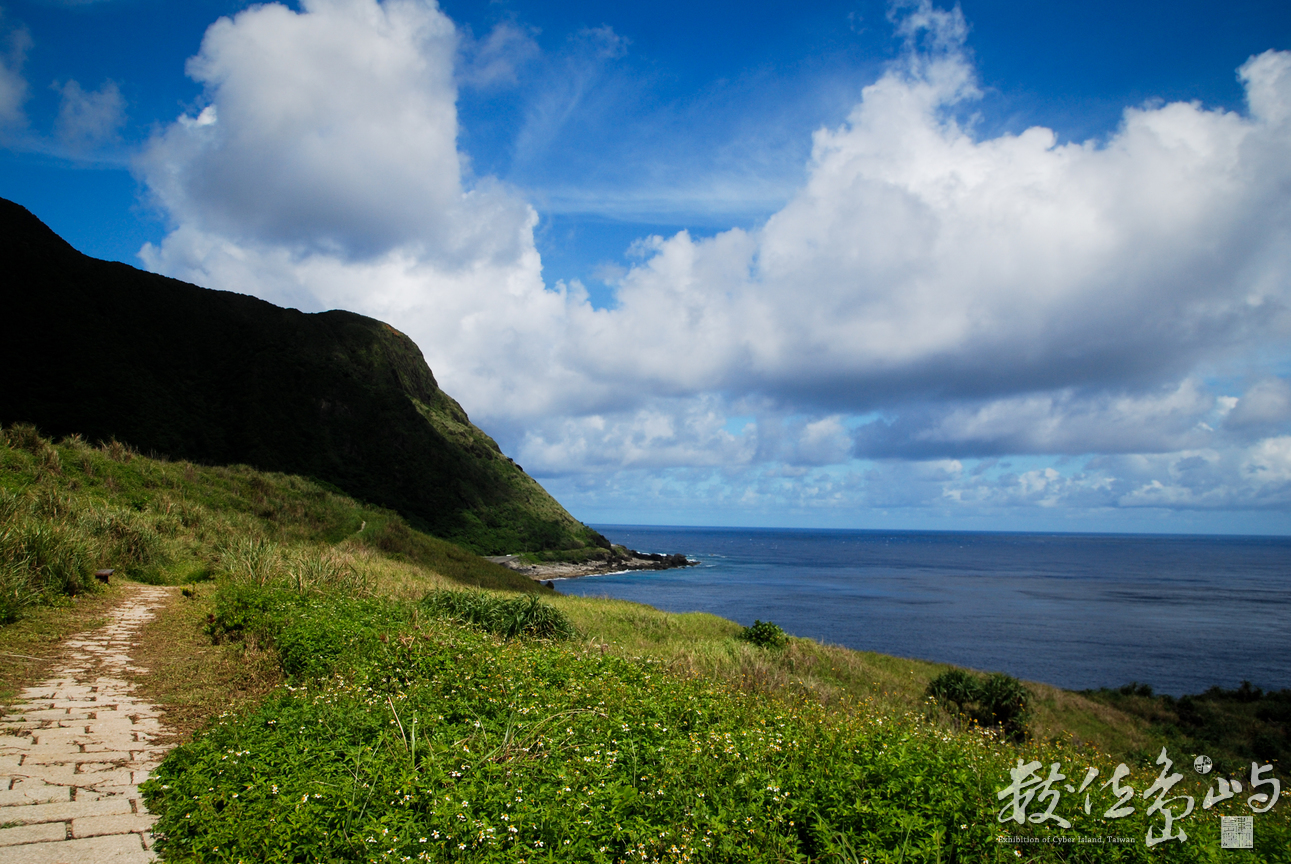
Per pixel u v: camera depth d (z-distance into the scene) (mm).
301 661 7602
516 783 4445
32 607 10078
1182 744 19734
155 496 22094
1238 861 4398
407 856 3557
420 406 102438
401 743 5031
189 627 10352
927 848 3850
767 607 62719
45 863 3527
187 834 3795
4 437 20781
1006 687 16156
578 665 8789
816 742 5742
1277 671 42438
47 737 5496
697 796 4500
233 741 4969
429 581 20875
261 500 28453
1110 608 76188
